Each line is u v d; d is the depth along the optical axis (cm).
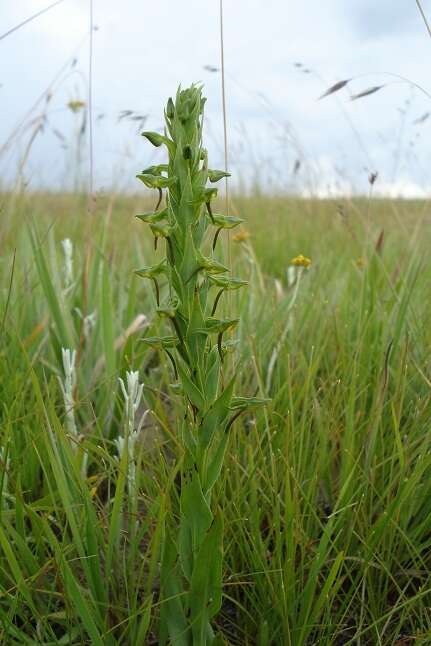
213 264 39
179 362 41
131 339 90
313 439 74
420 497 65
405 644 55
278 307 105
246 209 242
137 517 57
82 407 87
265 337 98
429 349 83
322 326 98
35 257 96
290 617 54
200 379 41
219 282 41
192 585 44
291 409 63
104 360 91
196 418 42
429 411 72
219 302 91
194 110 39
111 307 91
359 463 67
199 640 45
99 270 116
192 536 44
